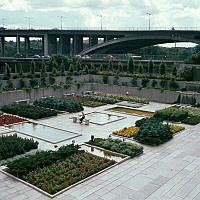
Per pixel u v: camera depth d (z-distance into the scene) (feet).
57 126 99.04
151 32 257.14
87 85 170.09
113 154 73.05
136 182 58.59
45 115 110.63
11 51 458.50
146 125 87.86
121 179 59.67
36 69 195.00
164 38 253.03
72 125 100.73
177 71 165.48
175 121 107.14
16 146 72.54
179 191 55.42
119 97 149.79
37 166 61.77
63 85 153.48
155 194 54.08
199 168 66.03
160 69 163.84
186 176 61.87
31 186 55.21
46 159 63.57
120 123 104.53
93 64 203.92
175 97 142.61
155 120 95.76
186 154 74.54
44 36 314.96
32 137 85.71
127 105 135.64
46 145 78.89
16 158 68.59
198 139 86.99
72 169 62.18
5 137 79.20
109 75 175.63
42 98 135.74
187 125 103.19
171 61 189.16
